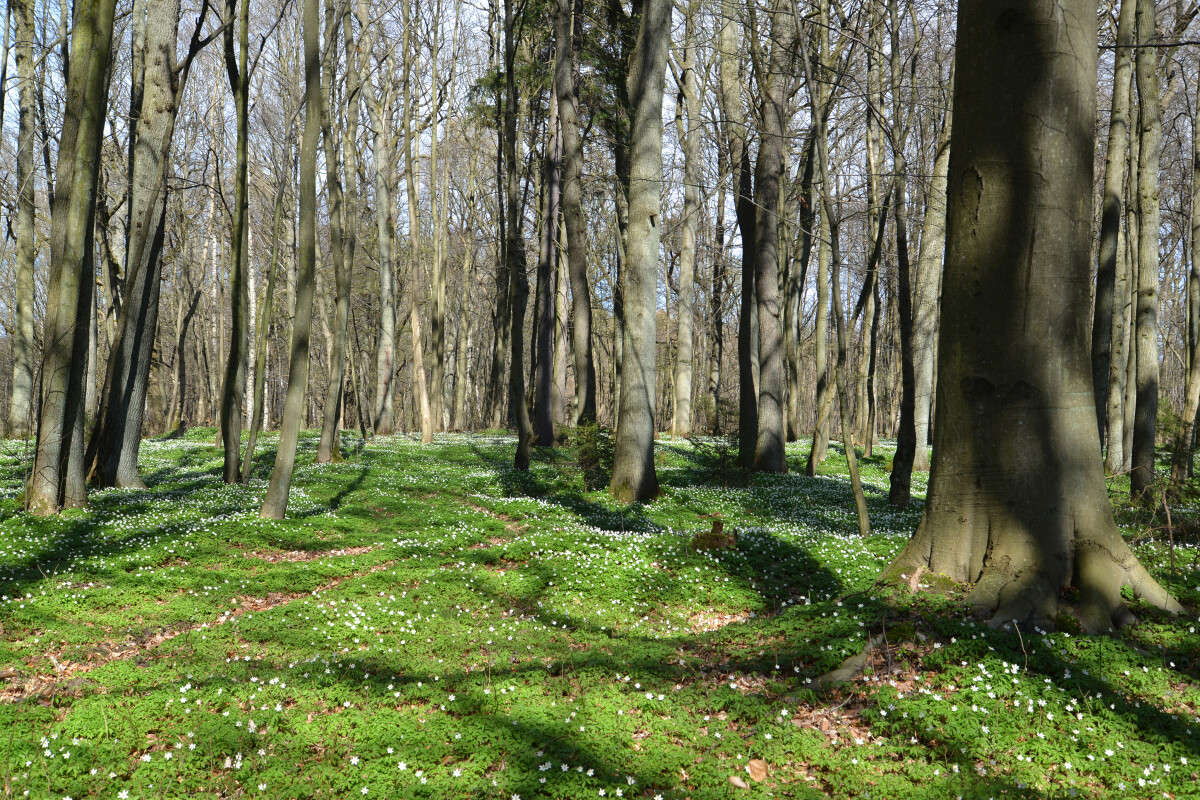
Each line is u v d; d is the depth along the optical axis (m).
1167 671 5.61
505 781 4.50
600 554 10.70
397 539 12.90
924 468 26.77
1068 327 6.67
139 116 18.25
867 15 14.66
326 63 21.00
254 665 6.91
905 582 7.12
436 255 41.72
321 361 55.12
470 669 6.73
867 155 27.08
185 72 17.31
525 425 22.36
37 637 7.70
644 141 16.66
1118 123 14.74
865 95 13.04
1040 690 5.35
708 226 43.62
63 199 12.78
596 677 6.19
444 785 4.52
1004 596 6.46
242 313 17.62
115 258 31.53
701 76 35.31
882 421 57.22
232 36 16.20
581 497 17.80
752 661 6.49
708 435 34.56
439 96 42.06
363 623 8.22
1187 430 15.34
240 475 20.22
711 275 47.72
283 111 30.16
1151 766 4.58
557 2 26.20
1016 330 6.69
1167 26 22.02
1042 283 6.61
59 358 13.00
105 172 30.23
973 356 6.91
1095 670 5.59
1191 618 6.62
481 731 5.21
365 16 31.22
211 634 7.85
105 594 9.02
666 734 5.20
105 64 12.88
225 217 42.47
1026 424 6.67
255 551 11.65
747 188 24.56
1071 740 4.86
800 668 6.17
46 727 5.32
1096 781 4.54
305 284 13.58
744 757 4.83
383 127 38.31
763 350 24.23
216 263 42.59
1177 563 8.66
